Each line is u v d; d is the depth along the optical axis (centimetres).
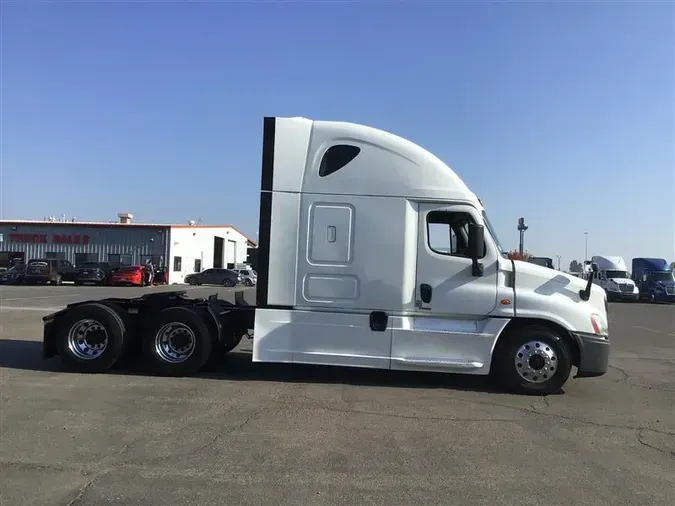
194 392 717
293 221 776
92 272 3988
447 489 430
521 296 753
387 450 515
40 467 455
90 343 834
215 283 4653
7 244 4950
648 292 3922
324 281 771
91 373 823
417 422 607
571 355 762
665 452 530
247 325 857
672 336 1603
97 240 4966
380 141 771
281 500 404
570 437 571
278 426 577
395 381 812
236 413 622
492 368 771
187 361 812
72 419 586
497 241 802
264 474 450
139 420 588
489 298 755
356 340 766
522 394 757
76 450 495
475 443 543
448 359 759
